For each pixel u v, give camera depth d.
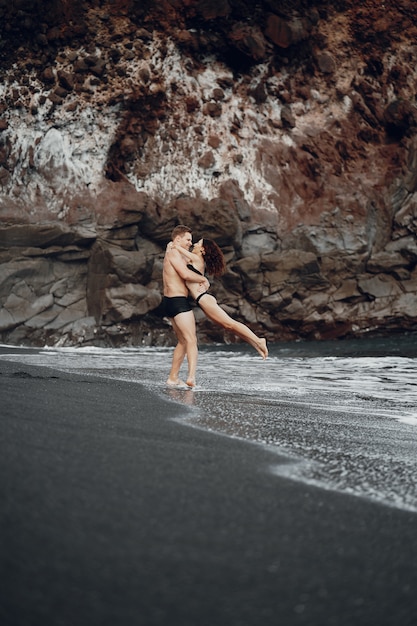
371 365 12.91
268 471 3.14
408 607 1.83
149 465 2.99
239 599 1.78
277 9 22.59
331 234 22.39
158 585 1.81
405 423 5.44
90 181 21.09
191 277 7.88
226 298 21.92
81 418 4.17
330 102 23.52
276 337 22.05
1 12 21.34
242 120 22.94
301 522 2.42
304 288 22.11
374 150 23.38
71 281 20.39
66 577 1.80
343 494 2.86
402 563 2.12
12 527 2.06
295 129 23.17
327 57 23.38
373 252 22.78
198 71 22.75
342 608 1.80
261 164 22.73
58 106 21.56
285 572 1.97
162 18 22.08
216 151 22.44
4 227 19.73
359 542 2.27
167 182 21.91
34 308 19.75
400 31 23.45
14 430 3.43
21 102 21.41
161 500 2.48
